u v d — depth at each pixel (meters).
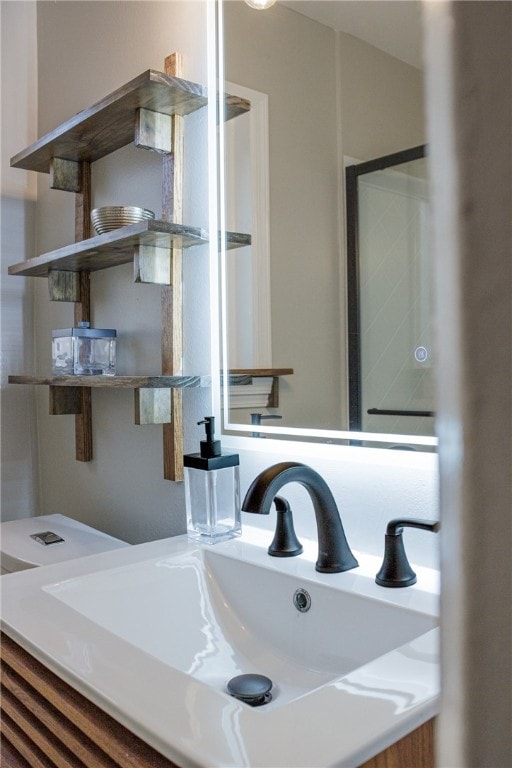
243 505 0.90
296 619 0.97
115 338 1.64
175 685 0.64
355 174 1.06
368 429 1.05
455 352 0.11
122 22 1.61
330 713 0.58
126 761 0.61
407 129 0.97
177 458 1.40
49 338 1.99
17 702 0.83
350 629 0.89
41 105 1.98
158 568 1.07
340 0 1.08
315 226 1.12
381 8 1.01
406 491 1.00
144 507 1.57
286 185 1.18
